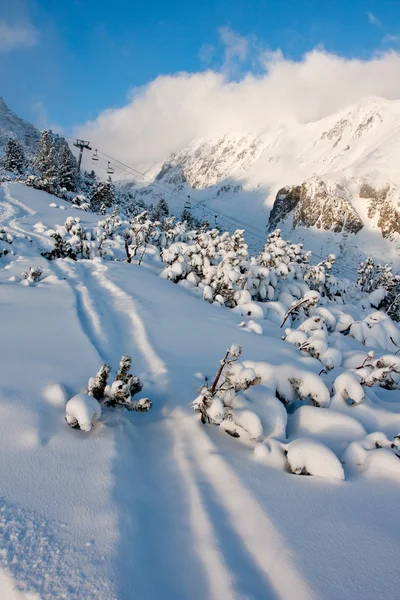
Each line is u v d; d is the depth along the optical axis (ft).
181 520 7.16
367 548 6.41
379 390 16.60
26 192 93.45
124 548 5.97
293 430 11.06
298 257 44.04
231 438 10.37
